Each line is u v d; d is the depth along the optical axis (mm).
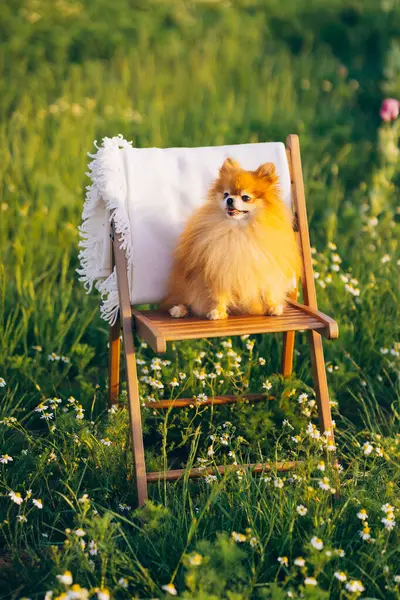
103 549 2645
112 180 3340
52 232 5664
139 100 8094
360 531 2770
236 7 12344
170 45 10477
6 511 3137
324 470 3059
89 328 4738
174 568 2746
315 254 5410
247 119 7762
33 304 4562
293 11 11789
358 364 4398
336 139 7871
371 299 4672
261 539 2848
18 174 6207
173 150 3508
